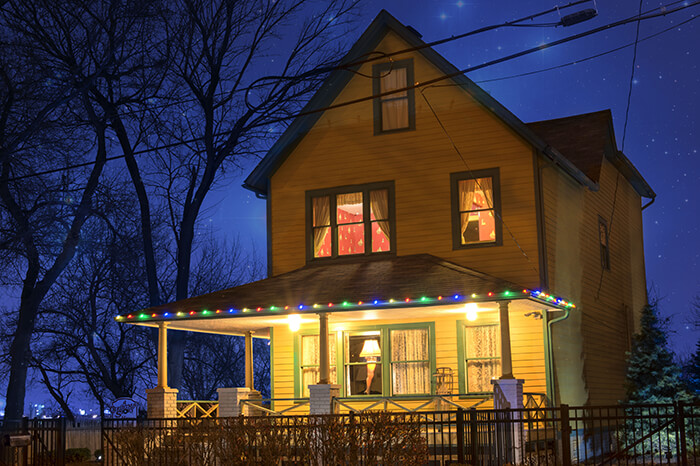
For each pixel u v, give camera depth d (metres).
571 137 25.48
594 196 24.53
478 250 20.72
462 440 14.11
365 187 22.23
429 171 21.62
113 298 34.41
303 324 22.19
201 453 14.48
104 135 28.88
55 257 27.59
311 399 18.61
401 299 18.14
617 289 25.91
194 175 31.64
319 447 13.57
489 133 21.11
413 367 20.78
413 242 21.48
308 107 22.94
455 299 17.69
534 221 20.20
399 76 22.36
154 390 20.25
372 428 13.34
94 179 28.09
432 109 21.84
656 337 22.95
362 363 21.20
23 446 16.05
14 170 25.58
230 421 15.30
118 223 32.97
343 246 22.31
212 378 41.72
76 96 26.69
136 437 15.47
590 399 21.55
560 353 20.05
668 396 21.78
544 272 19.92
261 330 23.72
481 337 20.33
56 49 27.12
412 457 13.25
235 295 20.91
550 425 19.02
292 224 22.92
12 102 24.53
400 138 22.08
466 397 19.48
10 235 25.48
